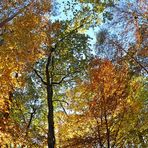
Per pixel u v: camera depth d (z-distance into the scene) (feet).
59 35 76.48
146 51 55.52
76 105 55.57
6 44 45.44
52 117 67.51
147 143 55.88
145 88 57.31
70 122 55.83
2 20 46.57
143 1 53.31
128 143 55.36
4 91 46.91
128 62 56.75
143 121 53.57
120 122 52.06
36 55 52.08
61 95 77.92
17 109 70.23
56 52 78.84
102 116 52.06
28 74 73.26
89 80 56.08
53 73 78.74
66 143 55.31
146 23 53.98
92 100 53.11
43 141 63.26
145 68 56.44
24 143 51.11
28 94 75.00
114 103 52.13
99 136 51.85
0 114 49.49
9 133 48.42
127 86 54.03
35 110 76.23
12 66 46.83
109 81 53.31
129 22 54.85
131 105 52.85
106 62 55.01
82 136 53.11
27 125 68.39
